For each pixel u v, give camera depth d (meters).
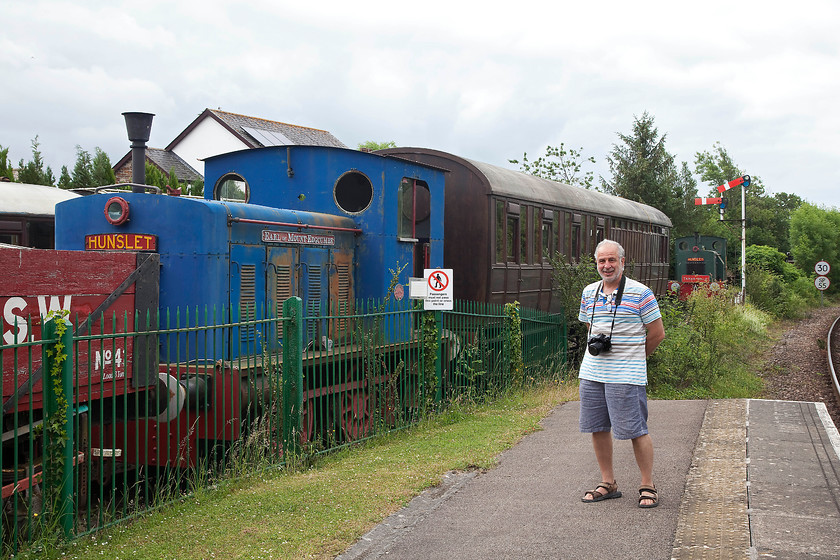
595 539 4.86
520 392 11.12
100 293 5.39
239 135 33.31
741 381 14.72
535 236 14.90
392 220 9.80
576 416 9.16
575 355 15.27
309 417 7.46
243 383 6.99
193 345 7.30
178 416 6.32
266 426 7.10
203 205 7.37
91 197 7.62
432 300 9.40
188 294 7.32
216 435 6.57
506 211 13.50
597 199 18.92
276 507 5.67
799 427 7.82
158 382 5.76
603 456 5.68
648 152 40.81
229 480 6.34
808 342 22.39
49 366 4.87
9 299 4.80
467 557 4.68
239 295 7.70
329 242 9.12
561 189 16.72
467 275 12.98
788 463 6.42
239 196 10.03
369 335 8.62
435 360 9.50
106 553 4.80
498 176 13.55
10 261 4.81
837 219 52.22
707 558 4.45
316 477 6.57
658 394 13.12
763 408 8.86
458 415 9.26
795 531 4.81
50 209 13.48
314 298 8.87
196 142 34.97
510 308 11.40
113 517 5.44
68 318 5.14
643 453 5.45
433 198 11.03
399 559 4.71
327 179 9.60
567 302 14.23
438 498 5.92
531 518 5.34
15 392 4.56
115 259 5.50
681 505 5.43
